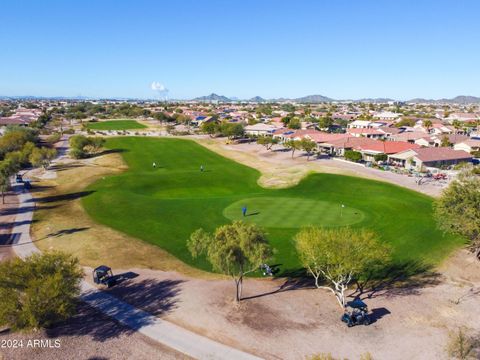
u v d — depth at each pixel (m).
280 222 51.56
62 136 157.38
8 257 42.12
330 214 55.00
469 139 120.31
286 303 32.34
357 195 66.19
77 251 43.19
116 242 45.50
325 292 34.59
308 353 25.72
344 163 98.00
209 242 31.83
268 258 31.20
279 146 129.38
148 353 25.70
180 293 33.84
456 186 41.84
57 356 25.56
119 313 30.67
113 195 67.62
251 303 32.22
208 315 30.23
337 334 27.97
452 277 37.53
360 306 29.45
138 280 36.47
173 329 28.33
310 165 91.75
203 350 25.95
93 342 26.97
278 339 27.23
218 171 90.38
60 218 55.34
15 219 55.41
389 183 73.75
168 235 48.28
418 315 30.75
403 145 106.56
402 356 25.56
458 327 29.02
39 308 26.64
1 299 26.62
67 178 83.62
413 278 37.41
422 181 76.81
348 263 30.02
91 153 115.94
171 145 129.38
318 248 31.50
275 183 76.69
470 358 25.23
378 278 37.50
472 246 44.22
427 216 53.94
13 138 114.06
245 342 26.84
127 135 156.88
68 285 29.02
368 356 23.44
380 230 48.69
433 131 161.88
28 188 74.69
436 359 25.27
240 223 32.66
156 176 83.25
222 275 37.78
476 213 38.31
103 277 35.72
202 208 59.41
